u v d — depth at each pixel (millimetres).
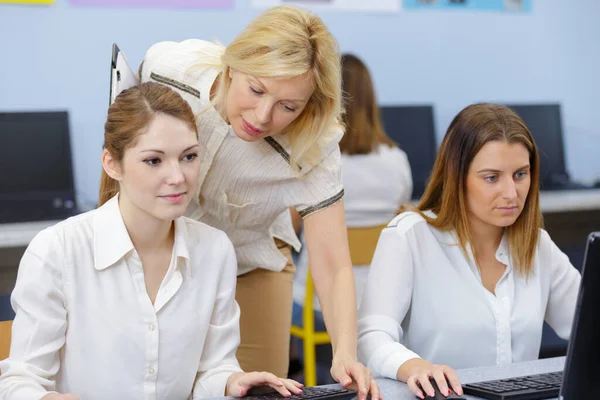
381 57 5148
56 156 4199
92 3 4457
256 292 2576
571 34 5645
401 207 2479
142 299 1887
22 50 4355
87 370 1860
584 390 1579
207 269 1983
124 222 1887
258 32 1894
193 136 1831
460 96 5379
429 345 2311
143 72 2342
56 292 1829
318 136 2068
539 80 5598
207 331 1979
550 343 4027
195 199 2346
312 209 2221
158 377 1900
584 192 5086
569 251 4949
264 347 2611
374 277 2299
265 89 1892
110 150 1841
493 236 2338
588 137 5750
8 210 4098
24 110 4383
